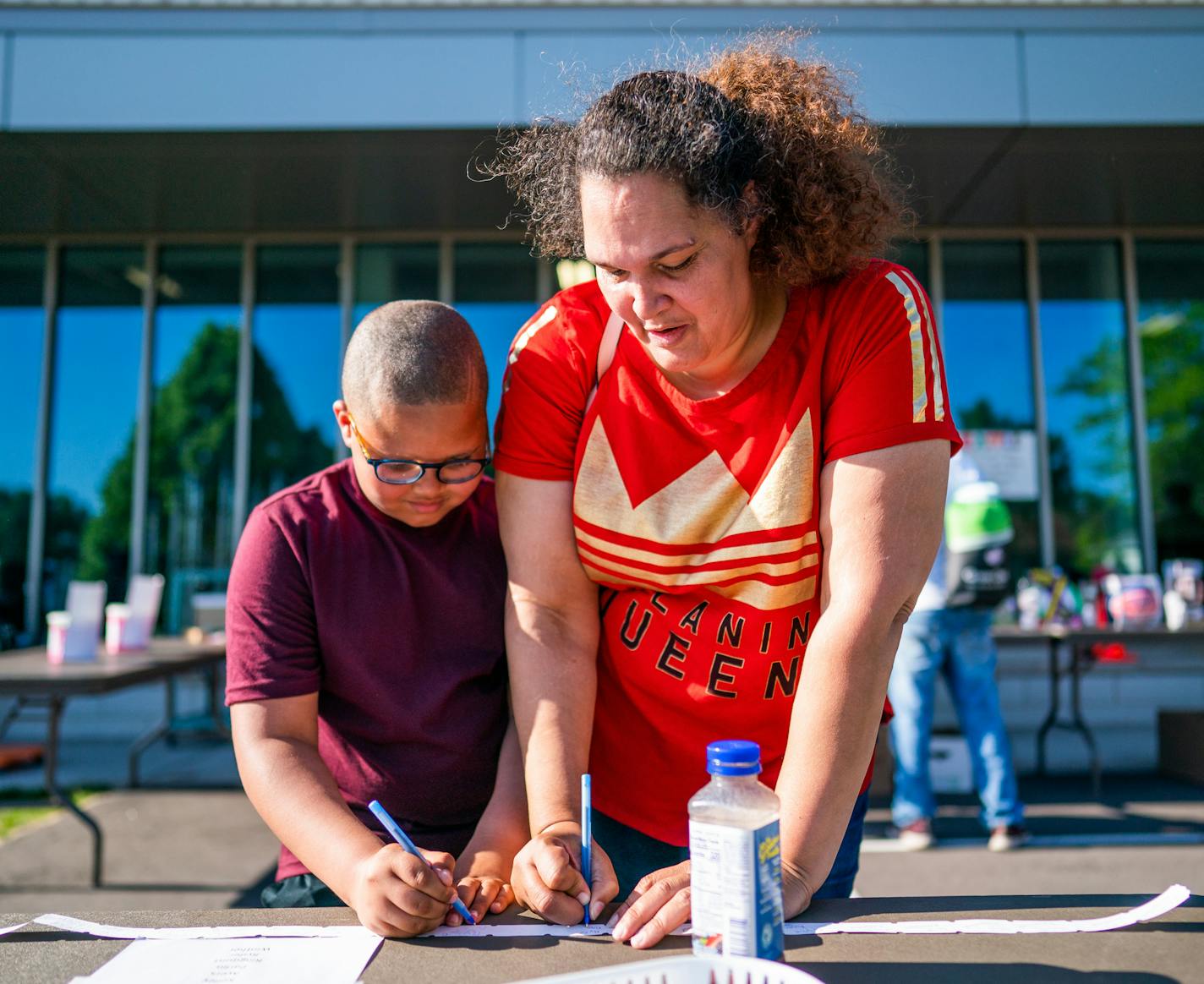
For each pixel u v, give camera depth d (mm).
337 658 1380
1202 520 6637
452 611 1445
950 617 3812
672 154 1038
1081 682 6312
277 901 1393
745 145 1121
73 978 881
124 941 986
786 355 1236
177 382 6832
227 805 4809
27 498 6789
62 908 3258
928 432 1156
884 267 1272
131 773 5199
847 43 5258
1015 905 1038
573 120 1282
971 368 6738
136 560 6730
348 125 5270
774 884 875
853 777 1067
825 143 1209
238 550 1399
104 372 6863
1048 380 6723
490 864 1236
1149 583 5078
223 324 6855
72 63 5297
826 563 1211
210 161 5656
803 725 1085
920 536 1142
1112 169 5812
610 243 1077
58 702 3568
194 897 3396
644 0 5332
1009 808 3818
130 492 6793
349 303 6820
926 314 1234
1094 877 3430
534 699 1308
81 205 6305
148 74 5289
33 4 5320
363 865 1028
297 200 6219
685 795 1393
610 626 1406
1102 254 6812
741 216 1103
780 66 1254
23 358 6887
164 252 6902
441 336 1311
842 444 1178
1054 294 6785
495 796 1368
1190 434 6715
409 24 5316
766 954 853
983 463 6648
